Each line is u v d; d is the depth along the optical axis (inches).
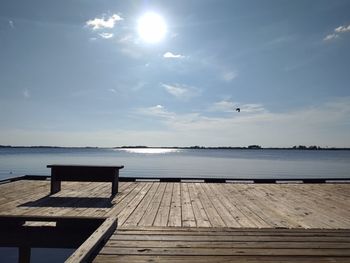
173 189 356.5
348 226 189.2
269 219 207.3
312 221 202.5
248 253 132.4
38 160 3139.8
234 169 1876.2
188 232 165.8
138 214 219.0
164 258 125.6
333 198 302.2
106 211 229.3
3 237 182.9
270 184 415.2
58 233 181.5
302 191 352.2
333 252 134.3
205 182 424.5
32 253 445.7
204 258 126.2
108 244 142.7
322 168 2018.9
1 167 1943.9
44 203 261.7
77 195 305.9
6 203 261.0
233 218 209.3
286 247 141.0
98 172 315.6
